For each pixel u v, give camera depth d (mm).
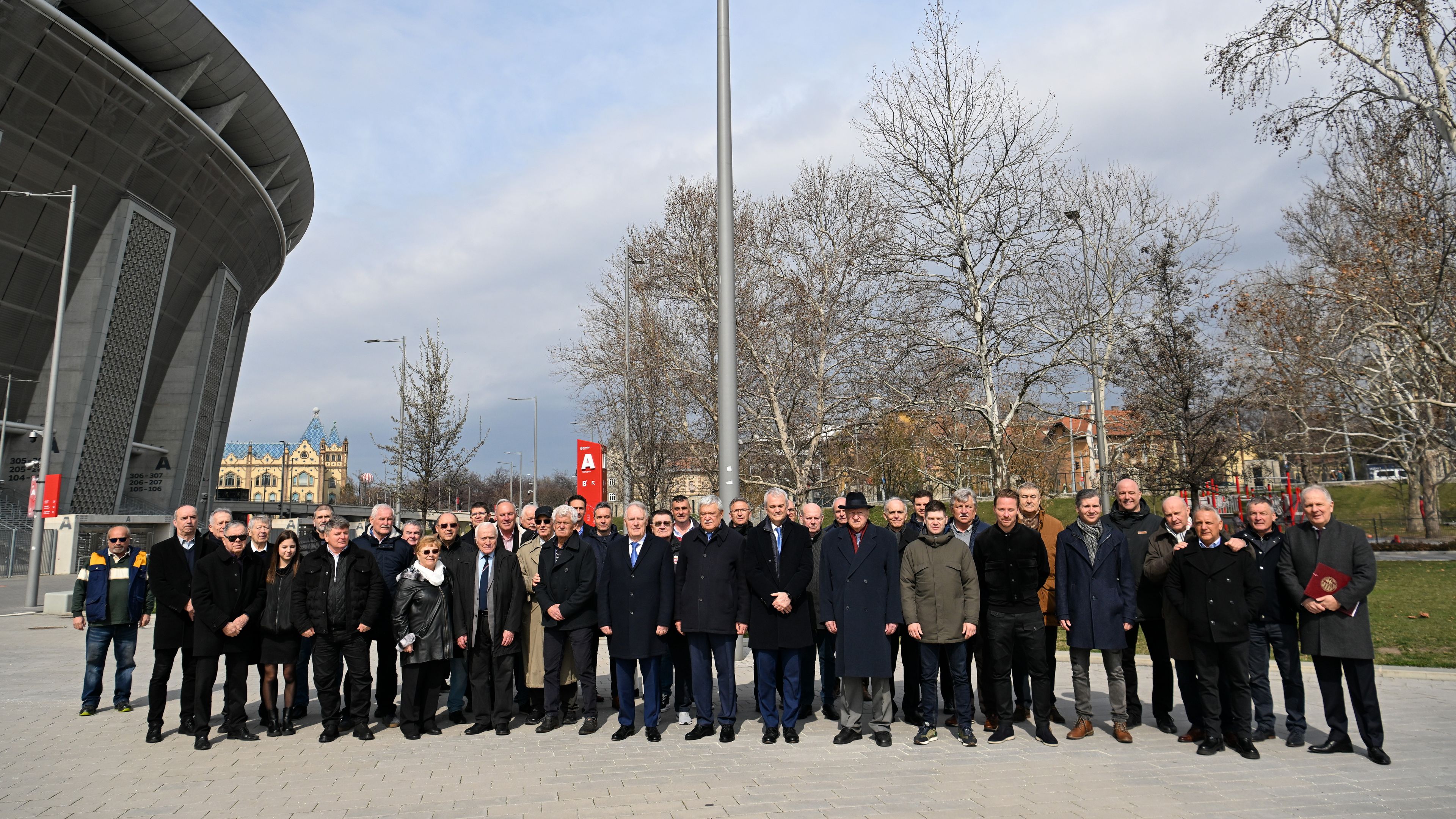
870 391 23359
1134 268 24828
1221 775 6352
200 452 53531
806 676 8961
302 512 68938
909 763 6863
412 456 32125
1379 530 44469
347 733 8383
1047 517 8820
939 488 38031
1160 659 8078
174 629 8078
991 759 6941
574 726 8695
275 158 51281
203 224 46688
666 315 31781
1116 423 28219
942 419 22000
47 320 40406
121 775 6730
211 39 40406
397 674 9250
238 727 8062
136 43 38625
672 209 29344
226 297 53094
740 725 8609
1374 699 6730
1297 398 28859
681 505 8828
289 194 55625
